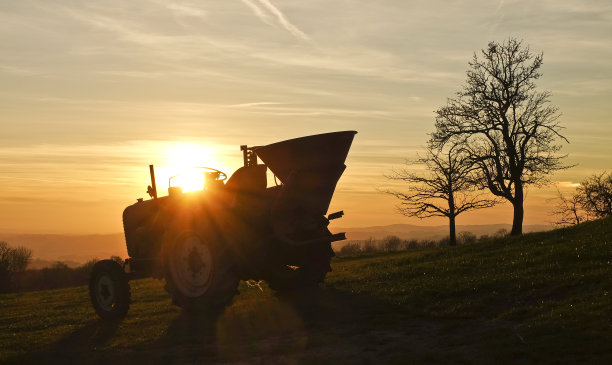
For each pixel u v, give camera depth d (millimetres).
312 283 13086
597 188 44875
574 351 6953
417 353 7727
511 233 39688
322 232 12305
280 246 11805
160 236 12898
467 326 9141
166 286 12328
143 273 12898
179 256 12305
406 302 11305
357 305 11320
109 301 12414
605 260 12617
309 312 10992
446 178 40844
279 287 12977
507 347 7453
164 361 8344
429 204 41250
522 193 39312
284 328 9883
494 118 39875
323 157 11555
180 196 12391
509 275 12516
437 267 15328
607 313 8203
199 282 11930
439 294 11625
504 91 40500
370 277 15117
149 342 9562
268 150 11773
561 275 11664
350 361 7648
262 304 12312
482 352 7414
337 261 27281
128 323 11469
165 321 11344
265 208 11492
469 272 14047
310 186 11672
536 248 15867
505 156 39125
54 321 12625
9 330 11906
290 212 11703
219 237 11531
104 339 10117
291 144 11562
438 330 9008
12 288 94750
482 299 10789
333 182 11789
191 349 8875
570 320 8180
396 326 9469
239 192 11875
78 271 105250
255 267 11664
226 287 11484
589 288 10266
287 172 11695
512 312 9523
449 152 40812
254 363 7949
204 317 11328
